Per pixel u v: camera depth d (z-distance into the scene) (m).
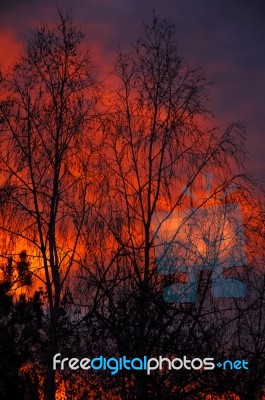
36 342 14.54
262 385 10.78
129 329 10.98
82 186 18.38
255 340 11.69
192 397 10.64
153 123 18.78
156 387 10.24
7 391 12.80
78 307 13.55
